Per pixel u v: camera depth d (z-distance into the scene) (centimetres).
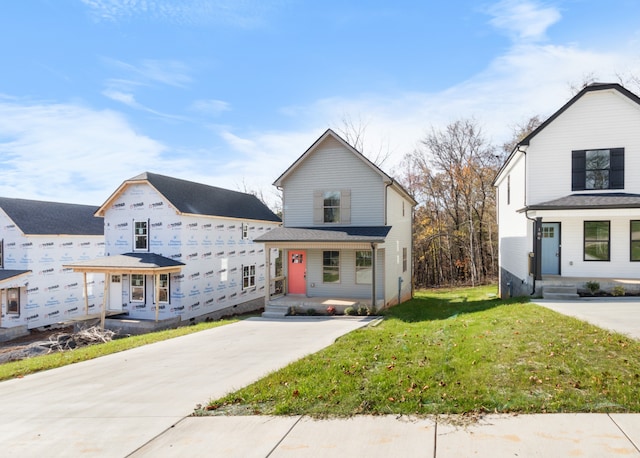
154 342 1171
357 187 1770
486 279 3284
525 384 531
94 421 523
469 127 3375
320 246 1611
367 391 545
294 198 1847
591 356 628
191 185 2316
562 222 1550
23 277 2188
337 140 1777
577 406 457
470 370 604
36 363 985
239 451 407
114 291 2069
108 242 2092
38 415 565
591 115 1471
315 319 1470
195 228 2062
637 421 420
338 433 432
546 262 1571
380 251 1731
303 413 492
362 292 1748
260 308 2680
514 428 417
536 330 845
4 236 2272
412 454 378
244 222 2527
